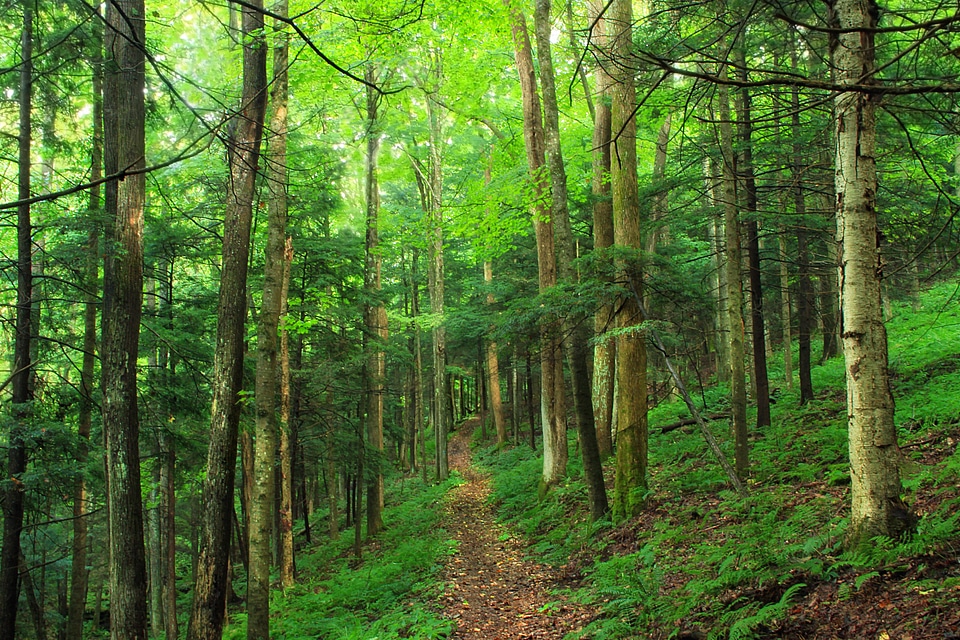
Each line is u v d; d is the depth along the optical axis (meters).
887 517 4.71
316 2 7.12
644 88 8.38
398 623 7.93
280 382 11.79
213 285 13.88
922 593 4.12
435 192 17.86
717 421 14.37
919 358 12.71
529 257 19.36
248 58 7.01
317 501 24.47
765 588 5.23
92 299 9.01
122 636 6.68
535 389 30.22
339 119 11.20
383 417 17.09
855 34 4.19
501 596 8.70
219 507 6.94
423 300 29.44
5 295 10.47
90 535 15.13
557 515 12.27
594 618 6.63
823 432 9.72
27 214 8.52
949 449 7.34
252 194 7.30
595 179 13.44
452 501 18.30
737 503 7.65
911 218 9.10
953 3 2.93
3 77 7.84
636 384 9.66
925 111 3.58
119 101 6.84
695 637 5.14
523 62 13.11
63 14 6.98
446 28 10.68
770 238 15.25
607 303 9.20
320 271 13.09
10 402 8.45
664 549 7.55
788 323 15.82
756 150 10.77
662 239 18.11
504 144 16.25
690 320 11.89
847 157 4.55
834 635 4.23
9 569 8.36
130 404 6.98
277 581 13.17
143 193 7.16
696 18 5.01
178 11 6.74
